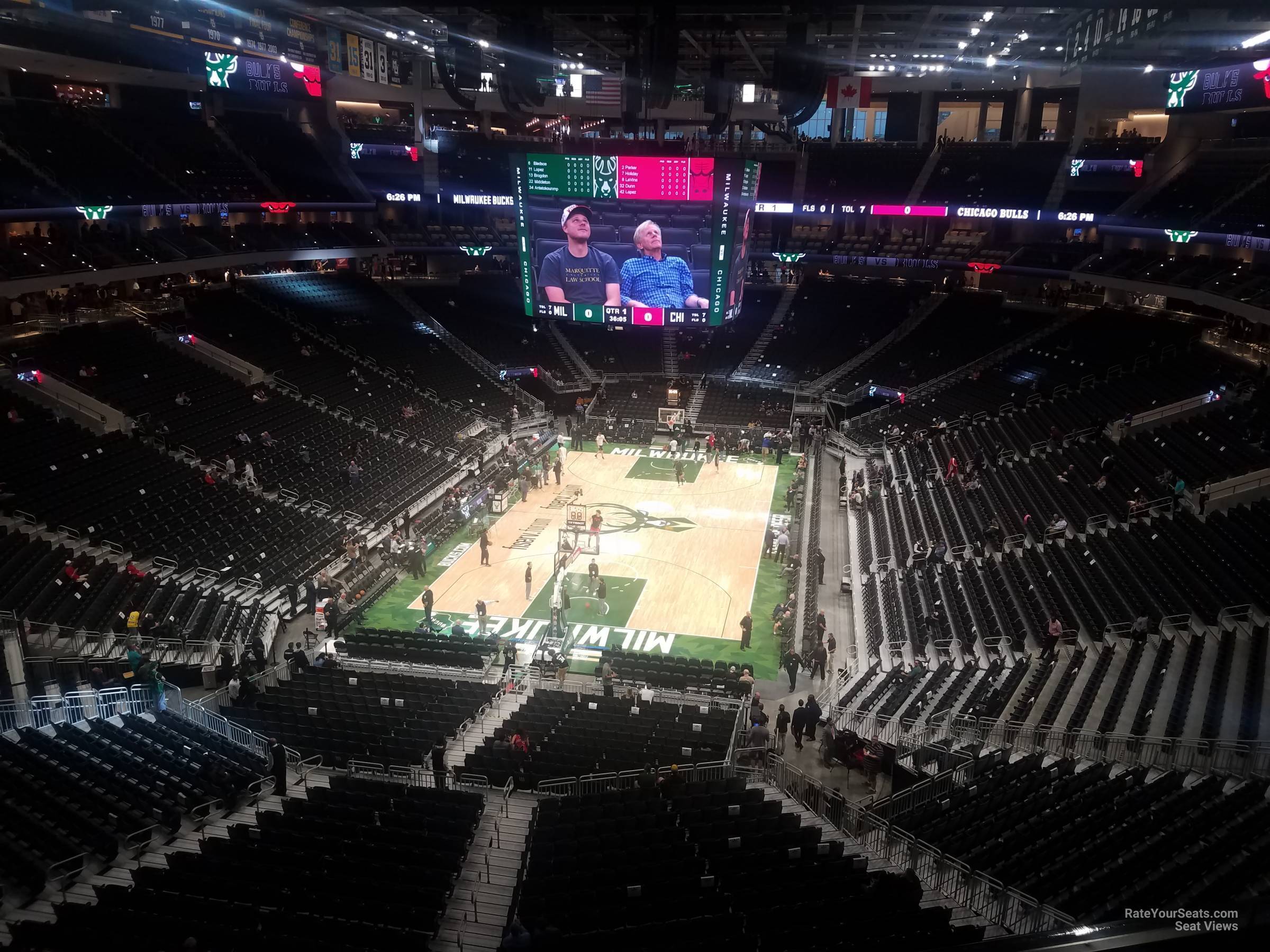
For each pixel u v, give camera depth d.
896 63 47.06
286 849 13.25
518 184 21.53
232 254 42.19
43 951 10.43
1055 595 24.31
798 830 14.77
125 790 14.79
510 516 36.88
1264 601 20.75
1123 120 48.41
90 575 23.23
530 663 24.50
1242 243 34.66
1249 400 30.28
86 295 38.91
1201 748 16.12
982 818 14.58
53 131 38.53
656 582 30.73
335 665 23.58
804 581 30.23
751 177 20.75
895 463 39.41
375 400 41.97
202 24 37.88
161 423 31.36
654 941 11.16
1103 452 31.61
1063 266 45.25
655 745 18.92
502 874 13.85
